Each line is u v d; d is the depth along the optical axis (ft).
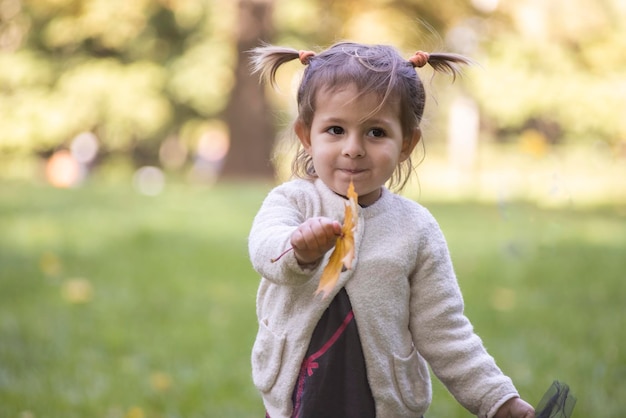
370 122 7.91
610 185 61.62
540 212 39.06
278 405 8.09
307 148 8.38
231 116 60.23
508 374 16.01
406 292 8.11
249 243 8.04
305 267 7.39
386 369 7.97
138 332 18.97
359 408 7.91
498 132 95.09
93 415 13.94
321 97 8.00
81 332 18.81
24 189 45.98
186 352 17.63
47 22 73.92
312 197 8.22
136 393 14.99
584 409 14.02
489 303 22.30
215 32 75.82
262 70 9.04
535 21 64.03
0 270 24.71
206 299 22.34
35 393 14.75
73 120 74.18
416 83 8.23
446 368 8.14
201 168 78.95
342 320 7.93
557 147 83.15
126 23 71.72
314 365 7.93
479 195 52.08
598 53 66.28
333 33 61.46
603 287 24.97
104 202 40.96
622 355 17.51
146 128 75.87
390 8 58.85
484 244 32.35
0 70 74.08
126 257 27.35
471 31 63.31
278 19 71.10
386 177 8.05
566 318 20.88
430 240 8.23
